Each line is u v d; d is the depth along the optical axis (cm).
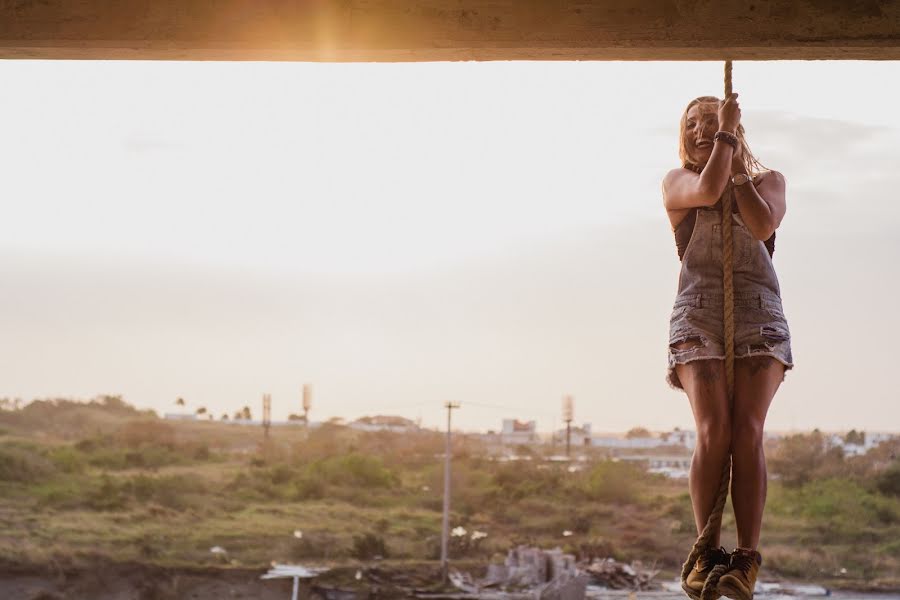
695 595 360
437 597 2912
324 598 3005
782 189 383
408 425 7262
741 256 371
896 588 3067
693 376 367
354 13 421
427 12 419
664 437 7700
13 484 4231
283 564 3306
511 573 3100
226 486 4706
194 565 3206
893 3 402
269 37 422
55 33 426
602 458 5669
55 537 3391
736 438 358
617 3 412
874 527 3681
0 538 3269
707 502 360
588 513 4319
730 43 406
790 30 405
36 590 2939
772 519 3828
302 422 7731
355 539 3566
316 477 4928
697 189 366
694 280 375
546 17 415
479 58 430
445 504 3247
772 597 2855
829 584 3098
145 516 3891
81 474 4734
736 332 366
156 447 5709
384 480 5016
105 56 441
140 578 3050
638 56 422
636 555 3659
